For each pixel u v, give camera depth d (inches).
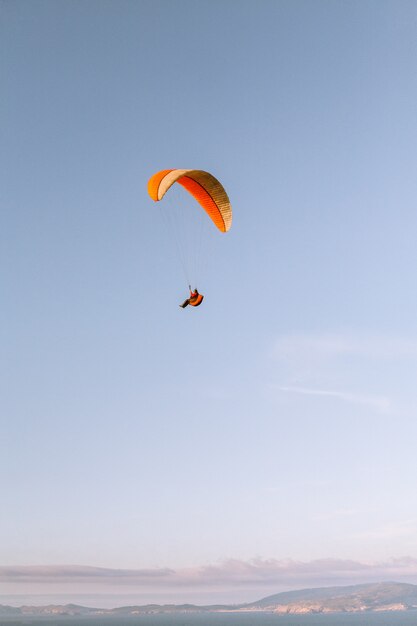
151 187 1782.7
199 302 1561.3
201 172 1720.0
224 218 1859.0
